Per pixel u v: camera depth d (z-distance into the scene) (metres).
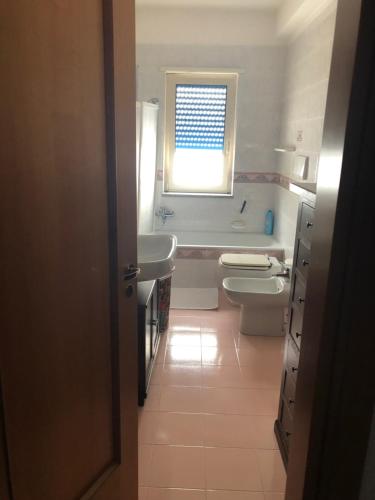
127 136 1.31
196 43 3.92
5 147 0.87
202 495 1.77
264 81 4.06
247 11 3.73
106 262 1.31
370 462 1.12
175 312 3.59
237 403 2.39
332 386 1.08
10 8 0.84
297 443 1.27
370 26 0.87
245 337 3.18
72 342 1.19
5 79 0.85
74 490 1.30
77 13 1.03
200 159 4.37
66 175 1.07
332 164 1.01
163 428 2.17
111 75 1.17
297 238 1.89
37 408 1.08
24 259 0.97
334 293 1.02
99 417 1.40
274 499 1.76
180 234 4.41
